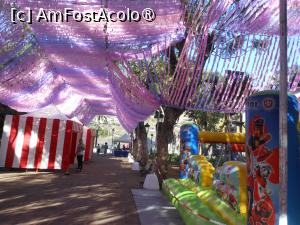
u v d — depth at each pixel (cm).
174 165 2777
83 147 1909
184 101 925
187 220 721
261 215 457
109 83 1391
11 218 738
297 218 449
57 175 1620
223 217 648
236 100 895
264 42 805
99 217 782
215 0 669
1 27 791
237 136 1373
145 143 2114
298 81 851
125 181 1493
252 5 680
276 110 459
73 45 901
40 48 944
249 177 482
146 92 997
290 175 455
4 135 1745
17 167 1731
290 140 462
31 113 1845
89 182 1409
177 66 842
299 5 688
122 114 2048
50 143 1766
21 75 1155
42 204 902
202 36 765
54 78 1372
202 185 950
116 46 875
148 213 844
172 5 659
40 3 681
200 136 1339
